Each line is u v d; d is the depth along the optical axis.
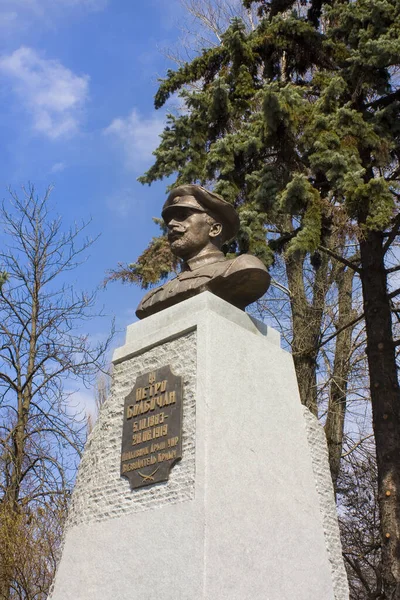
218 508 5.08
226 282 6.38
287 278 16.55
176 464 5.44
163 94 13.26
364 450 15.12
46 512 10.42
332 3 13.23
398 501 9.82
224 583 4.84
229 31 12.53
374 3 10.81
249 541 5.17
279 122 10.69
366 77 10.98
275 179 10.91
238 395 5.78
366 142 10.55
